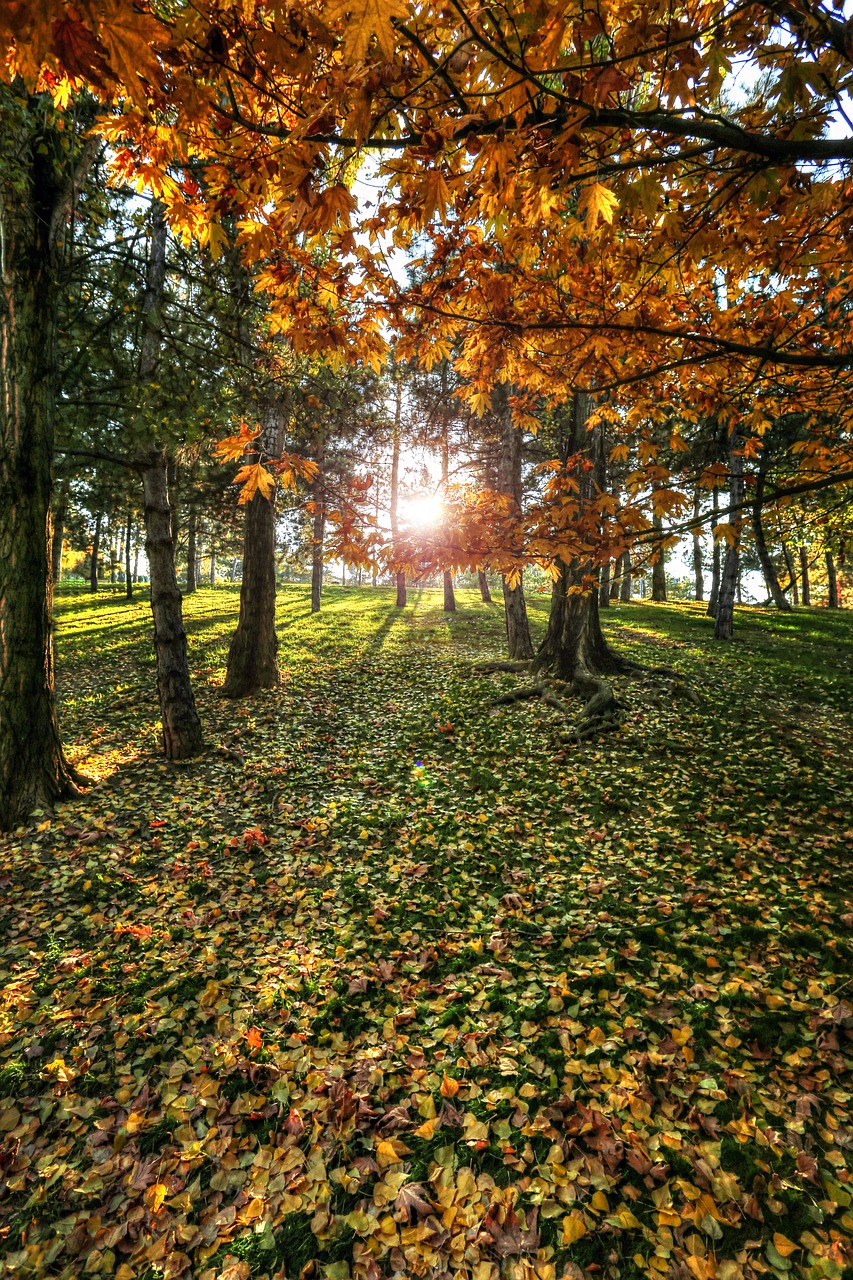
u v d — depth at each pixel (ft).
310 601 94.07
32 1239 8.02
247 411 31.91
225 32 5.33
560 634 38.65
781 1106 9.21
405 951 13.56
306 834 19.74
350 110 5.17
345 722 32.50
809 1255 7.28
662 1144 8.67
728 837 18.75
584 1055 10.30
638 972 12.45
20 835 18.89
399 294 10.00
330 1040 11.02
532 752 27.02
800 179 7.97
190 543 97.50
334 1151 8.93
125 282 26.07
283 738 29.76
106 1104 9.94
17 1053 10.97
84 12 3.69
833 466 12.40
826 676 39.27
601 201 6.71
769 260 10.77
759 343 11.95
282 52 5.15
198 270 27.94
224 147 6.73
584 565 11.06
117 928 14.55
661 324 11.97
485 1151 8.79
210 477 52.95
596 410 14.66
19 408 20.08
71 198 21.31
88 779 23.02
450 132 5.85
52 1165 8.94
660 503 10.18
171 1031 11.35
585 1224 7.75
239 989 12.48
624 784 23.18
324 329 9.80
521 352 11.92
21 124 17.66
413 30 5.75
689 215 8.91
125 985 12.60
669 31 5.56
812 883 15.79
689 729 28.91
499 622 68.13
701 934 13.60
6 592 20.30
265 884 16.75
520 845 18.76
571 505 10.75
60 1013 11.83
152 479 26.08
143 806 21.61
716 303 12.83
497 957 13.20
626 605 82.89
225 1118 9.62
